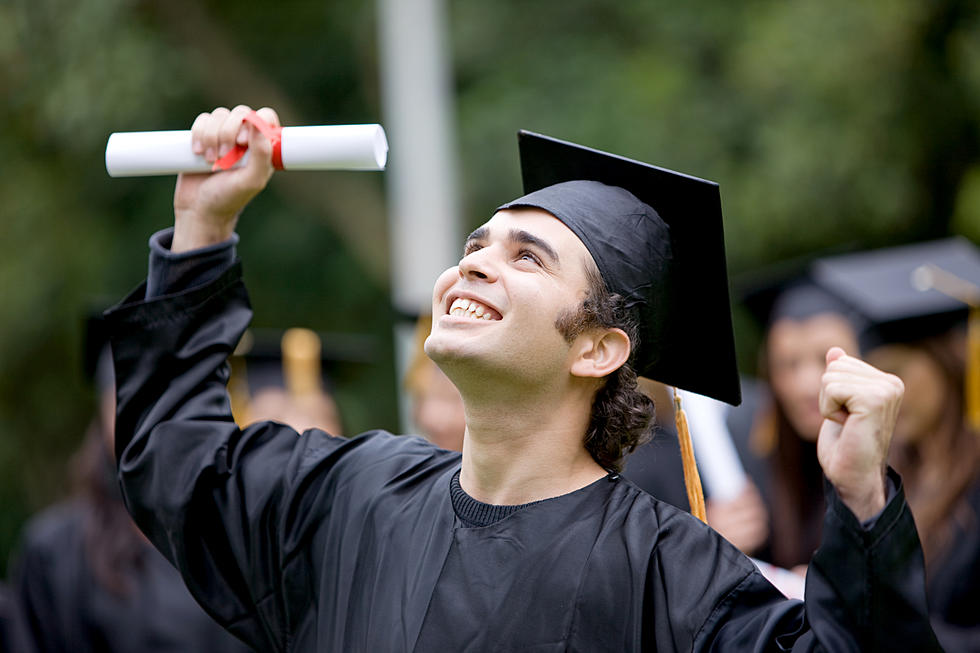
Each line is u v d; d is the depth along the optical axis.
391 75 16.84
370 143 5.68
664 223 5.76
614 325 5.41
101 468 10.72
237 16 24.64
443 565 5.25
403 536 5.44
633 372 5.57
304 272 24.12
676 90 20.84
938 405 9.81
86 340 12.41
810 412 10.45
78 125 21.30
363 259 24.05
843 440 4.69
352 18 24.20
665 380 6.03
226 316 6.03
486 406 5.32
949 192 22.09
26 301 22.89
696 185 5.62
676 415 5.95
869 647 4.58
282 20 24.92
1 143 23.42
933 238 22.25
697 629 4.95
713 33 21.41
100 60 21.19
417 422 11.55
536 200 5.53
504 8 22.64
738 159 20.56
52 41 21.27
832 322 10.64
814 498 10.42
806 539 10.35
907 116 20.70
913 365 10.15
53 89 21.33
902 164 20.66
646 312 5.59
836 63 20.14
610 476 5.48
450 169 16.95
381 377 23.42
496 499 5.36
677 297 5.82
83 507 10.81
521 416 5.32
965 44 20.89
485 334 5.20
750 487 10.20
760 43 20.42
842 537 4.64
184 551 5.74
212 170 5.88
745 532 9.78
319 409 12.83
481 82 22.31
